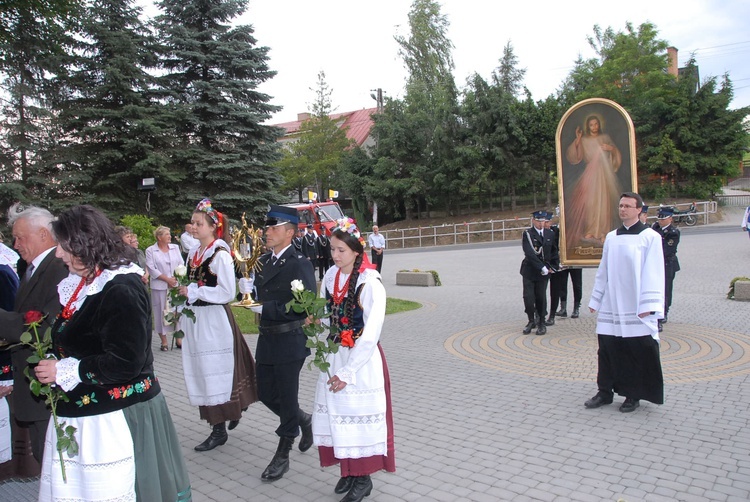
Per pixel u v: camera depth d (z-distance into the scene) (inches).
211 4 823.7
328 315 147.5
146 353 109.3
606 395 224.5
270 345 170.7
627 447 183.6
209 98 820.0
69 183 722.2
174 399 258.5
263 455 190.9
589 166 378.3
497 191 1460.4
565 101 1359.5
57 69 703.1
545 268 352.2
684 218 1112.8
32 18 645.3
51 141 743.7
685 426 200.2
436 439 196.9
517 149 1338.6
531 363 296.2
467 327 399.9
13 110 716.0
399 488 160.4
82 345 108.1
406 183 1391.5
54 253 146.6
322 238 792.3
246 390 196.5
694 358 286.7
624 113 369.4
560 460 175.3
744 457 172.6
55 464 107.8
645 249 212.4
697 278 544.4
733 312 393.4
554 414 218.1
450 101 1374.3
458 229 1376.7
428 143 1422.2
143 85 778.2
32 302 143.0
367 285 152.3
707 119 1219.2
